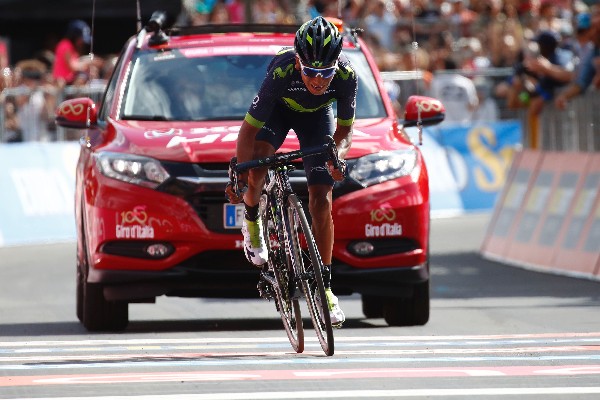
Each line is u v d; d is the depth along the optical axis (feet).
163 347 71.20
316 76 61.82
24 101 163.43
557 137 126.62
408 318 82.17
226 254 78.43
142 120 84.74
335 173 63.21
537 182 128.47
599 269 113.29
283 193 66.18
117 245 78.79
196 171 78.13
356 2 198.90
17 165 157.79
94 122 86.48
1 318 90.38
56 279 120.57
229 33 93.35
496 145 185.88
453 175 182.39
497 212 135.85
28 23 203.00
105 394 53.78
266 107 65.36
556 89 137.39
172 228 77.77
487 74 184.85
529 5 194.70
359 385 56.13
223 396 52.90
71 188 164.04
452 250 140.15
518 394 53.62
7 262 135.13
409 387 55.52
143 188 78.48
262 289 70.28
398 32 195.00
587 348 68.95
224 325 84.58
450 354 66.95
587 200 118.01
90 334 79.51
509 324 82.53
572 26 194.90
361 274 78.89
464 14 196.24
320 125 68.18
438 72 182.29
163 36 90.79
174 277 78.13
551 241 122.11
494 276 117.39
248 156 65.87
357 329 81.15
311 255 63.10
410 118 85.61
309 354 67.51
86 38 186.91
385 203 79.20
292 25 93.61
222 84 86.53
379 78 88.94
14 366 63.21
